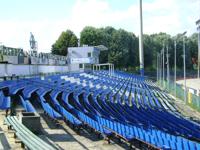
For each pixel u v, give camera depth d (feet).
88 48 273.75
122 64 428.97
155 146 61.57
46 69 179.11
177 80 422.00
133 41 453.17
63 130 69.92
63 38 377.91
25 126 57.11
